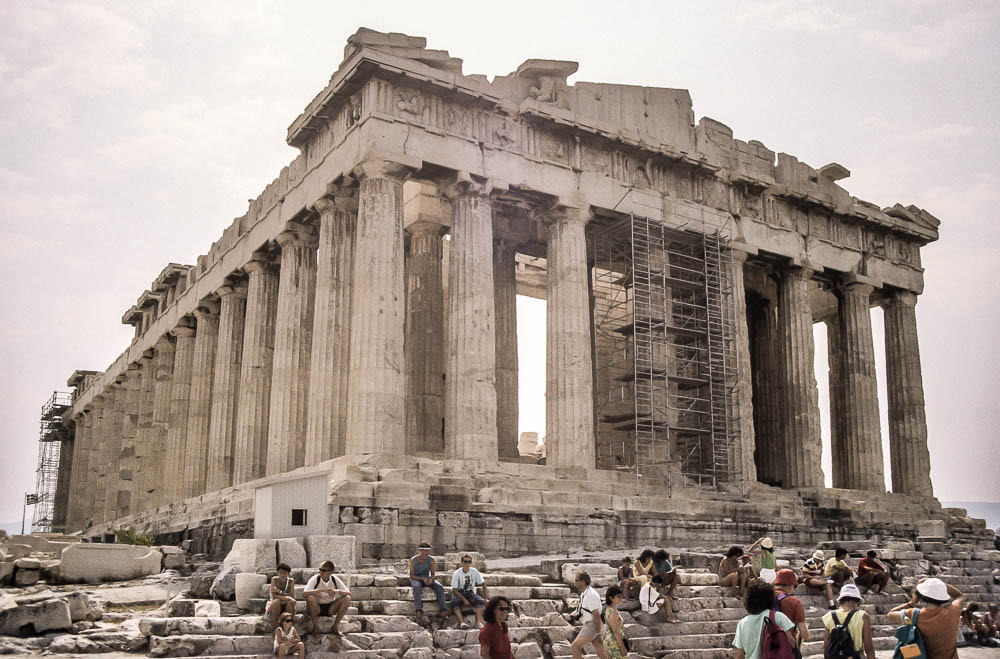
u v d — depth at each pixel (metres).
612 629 17.02
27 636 18.33
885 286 50.78
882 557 29.50
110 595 23.02
